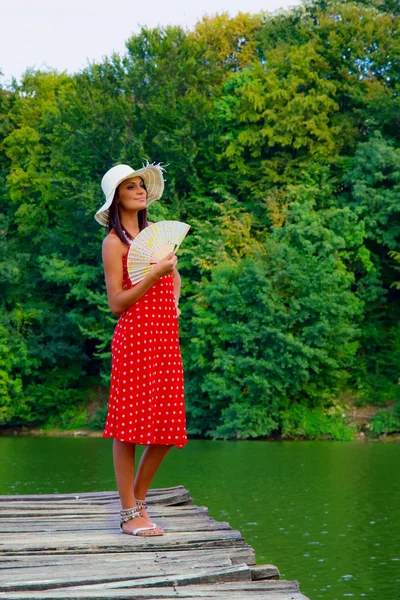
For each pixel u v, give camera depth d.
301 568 9.07
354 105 32.06
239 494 14.03
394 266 27.77
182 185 31.45
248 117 30.77
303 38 33.78
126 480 4.26
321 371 25.97
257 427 25.39
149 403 4.18
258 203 29.59
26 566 3.62
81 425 30.36
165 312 4.29
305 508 12.67
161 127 30.80
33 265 33.19
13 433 30.52
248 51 36.00
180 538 4.11
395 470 17.28
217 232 28.81
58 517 4.83
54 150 32.88
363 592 8.11
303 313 25.28
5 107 36.22
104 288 30.86
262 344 25.78
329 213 27.61
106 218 4.45
